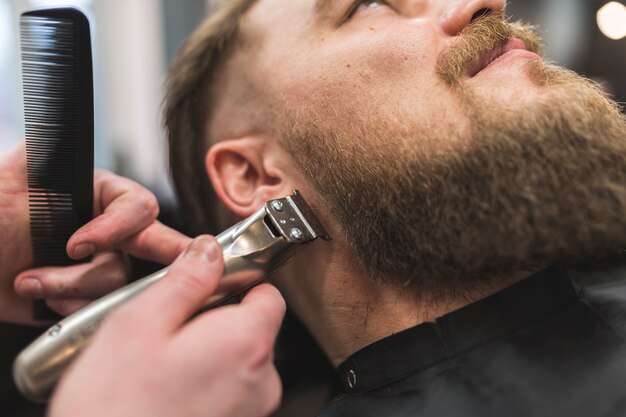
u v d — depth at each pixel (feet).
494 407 2.12
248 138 2.82
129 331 1.61
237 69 2.89
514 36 2.50
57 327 1.80
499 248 2.09
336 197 2.42
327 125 2.47
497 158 2.09
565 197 2.06
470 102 2.20
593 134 2.11
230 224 3.00
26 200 2.56
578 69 4.83
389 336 2.40
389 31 2.46
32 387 1.73
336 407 2.45
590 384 2.09
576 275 2.64
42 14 2.22
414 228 2.21
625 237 2.17
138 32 5.87
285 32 2.73
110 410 1.47
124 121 5.97
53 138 2.32
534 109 2.14
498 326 2.28
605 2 4.79
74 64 2.27
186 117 3.17
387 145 2.31
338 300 2.56
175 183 3.34
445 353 2.29
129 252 2.65
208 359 1.61
